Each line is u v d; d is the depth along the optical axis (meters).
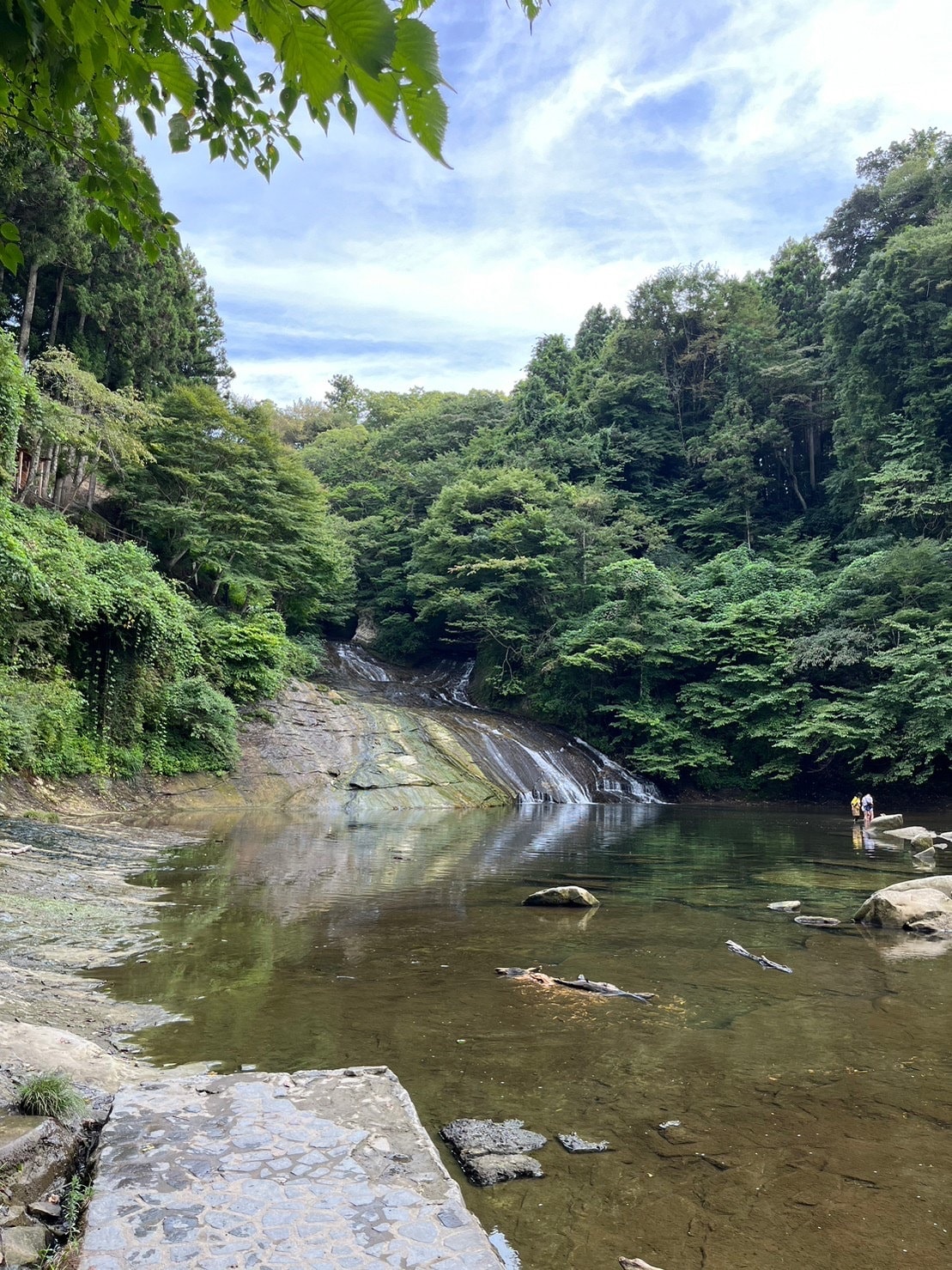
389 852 14.08
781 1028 5.41
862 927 8.85
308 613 34.62
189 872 10.94
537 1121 3.92
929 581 27.34
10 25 1.80
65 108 2.36
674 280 50.91
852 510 37.72
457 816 21.88
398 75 1.42
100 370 29.61
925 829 19.92
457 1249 2.49
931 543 27.75
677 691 33.12
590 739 32.91
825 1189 3.34
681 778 31.72
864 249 47.41
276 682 24.95
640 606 32.69
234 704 24.17
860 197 47.34
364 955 7.09
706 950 7.66
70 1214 2.76
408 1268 2.38
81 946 6.91
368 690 34.00
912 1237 3.01
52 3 1.79
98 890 9.26
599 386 49.75
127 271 29.86
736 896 10.66
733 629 30.72
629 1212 3.13
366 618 47.00
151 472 27.78
